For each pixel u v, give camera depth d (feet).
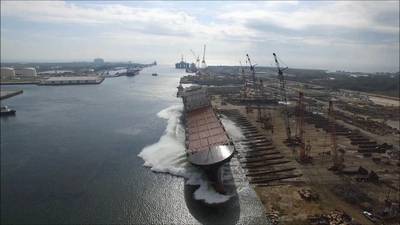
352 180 257.14
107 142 387.14
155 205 229.04
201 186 255.91
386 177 262.47
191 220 209.15
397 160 304.71
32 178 277.64
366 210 208.13
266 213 210.59
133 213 218.59
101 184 263.90
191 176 274.36
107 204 230.89
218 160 244.22
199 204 228.02
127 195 244.42
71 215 215.92
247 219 205.67
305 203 220.43
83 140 397.19
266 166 292.20
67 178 277.23
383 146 345.72
